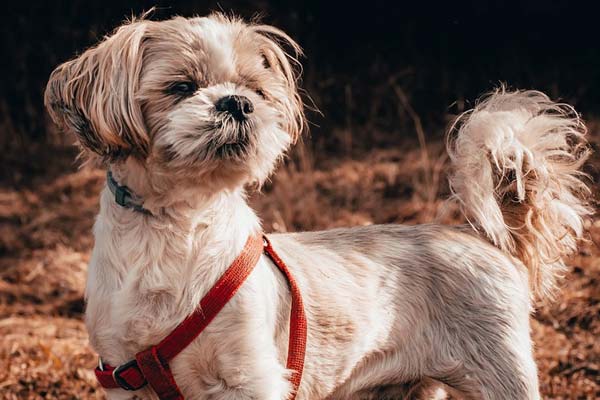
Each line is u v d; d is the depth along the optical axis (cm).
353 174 221
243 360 93
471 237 110
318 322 101
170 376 93
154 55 92
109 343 94
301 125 105
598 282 165
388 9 279
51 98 95
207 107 90
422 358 106
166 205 93
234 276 93
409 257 107
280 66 103
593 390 132
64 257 185
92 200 217
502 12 272
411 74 263
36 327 156
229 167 91
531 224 109
